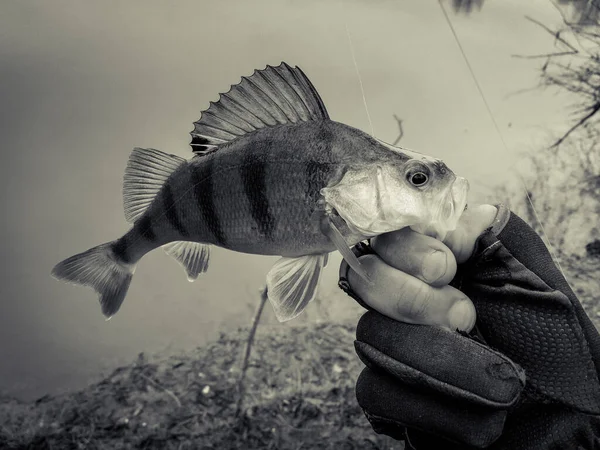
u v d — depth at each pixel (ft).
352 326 1.93
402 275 0.60
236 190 0.65
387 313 0.62
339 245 0.60
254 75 0.64
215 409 1.71
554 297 0.63
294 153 0.63
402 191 0.61
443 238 0.63
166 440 1.66
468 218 0.68
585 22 2.65
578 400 0.64
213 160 0.67
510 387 0.58
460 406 0.61
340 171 0.62
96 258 0.81
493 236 0.66
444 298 0.60
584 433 0.66
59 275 0.82
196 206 0.69
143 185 0.75
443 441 0.67
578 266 1.99
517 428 0.69
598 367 0.68
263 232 0.65
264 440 1.66
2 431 1.67
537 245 0.69
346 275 0.63
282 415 1.71
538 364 0.65
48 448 1.65
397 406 0.63
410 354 0.60
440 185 0.61
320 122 0.63
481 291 0.67
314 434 1.67
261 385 1.79
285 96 0.64
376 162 0.61
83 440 1.66
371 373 0.66
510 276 0.65
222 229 0.67
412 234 0.61
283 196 0.63
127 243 0.78
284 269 0.65
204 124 0.67
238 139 0.66
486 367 0.59
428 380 0.60
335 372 1.81
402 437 0.69
